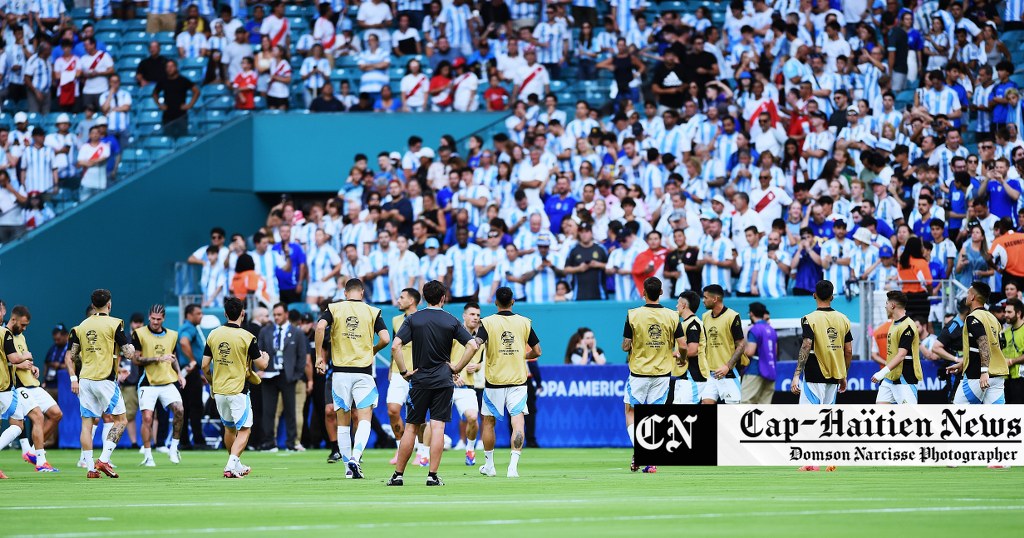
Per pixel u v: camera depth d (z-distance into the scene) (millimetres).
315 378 66812
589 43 88750
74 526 28109
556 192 76312
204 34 94125
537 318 70625
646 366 46688
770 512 30625
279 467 52344
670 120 79375
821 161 76312
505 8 91438
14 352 48875
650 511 31078
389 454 62750
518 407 45156
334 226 78625
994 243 62594
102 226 82312
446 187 79438
